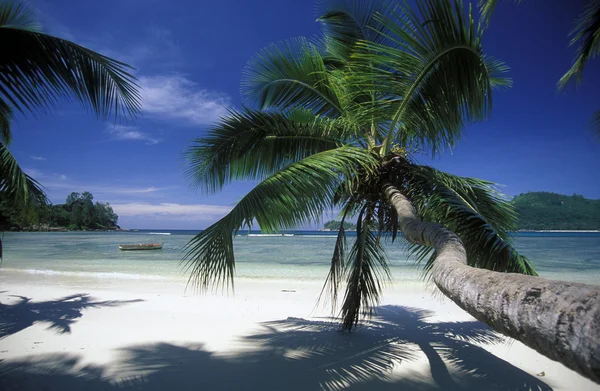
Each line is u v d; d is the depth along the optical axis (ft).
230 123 18.56
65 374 14.28
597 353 2.71
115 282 38.99
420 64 11.81
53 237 221.66
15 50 11.65
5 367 14.92
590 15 19.89
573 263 65.82
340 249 20.02
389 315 24.57
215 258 12.07
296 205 11.89
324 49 22.29
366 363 15.56
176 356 16.24
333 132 18.89
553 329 3.20
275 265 61.93
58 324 21.01
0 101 12.60
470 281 4.97
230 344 17.89
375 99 15.84
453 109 12.05
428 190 15.01
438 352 16.92
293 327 20.97
